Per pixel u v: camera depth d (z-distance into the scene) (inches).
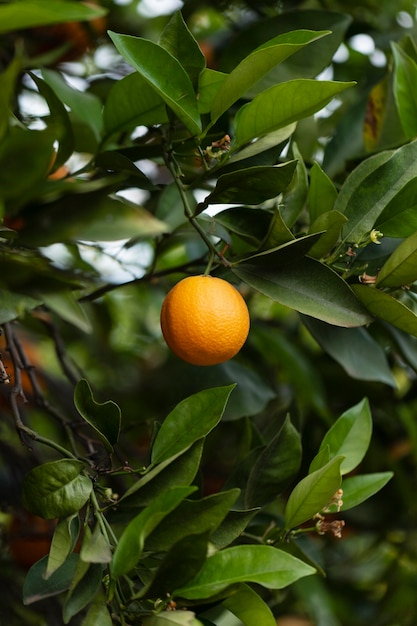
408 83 41.8
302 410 50.9
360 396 52.2
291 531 37.6
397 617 55.0
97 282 44.1
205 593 32.9
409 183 37.1
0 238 34.5
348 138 46.8
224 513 33.0
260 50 34.6
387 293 38.0
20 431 37.3
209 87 37.3
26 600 33.6
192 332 35.0
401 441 54.1
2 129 31.0
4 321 34.0
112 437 35.4
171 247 50.1
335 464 35.0
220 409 35.0
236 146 36.9
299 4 54.8
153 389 54.3
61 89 41.7
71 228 34.5
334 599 56.0
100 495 35.3
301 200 38.4
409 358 43.6
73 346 63.2
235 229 38.2
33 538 47.1
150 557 34.3
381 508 51.8
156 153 39.6
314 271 36.4
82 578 33.4
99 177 40.7
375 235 37.1
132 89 38.2
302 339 57.7
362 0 56.4
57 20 30.2
